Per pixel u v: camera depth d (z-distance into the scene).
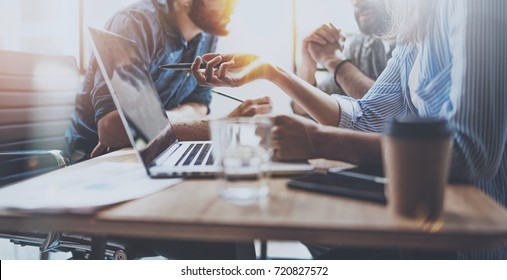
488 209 0.54
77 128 2.01
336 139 0.78
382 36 1.92
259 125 0.63
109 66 0.73
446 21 0.87
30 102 1.58
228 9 2.00
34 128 1.59
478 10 0.73
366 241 0.48
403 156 0.49
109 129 1.90
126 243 1.09
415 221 0.49
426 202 0.49
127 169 0.83
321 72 2.02
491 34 0.71
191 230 0.51
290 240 0.49
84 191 0.65
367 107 1.27
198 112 2.04
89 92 2.02
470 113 0.68
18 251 2.04
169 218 0.52
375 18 1.92
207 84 1.26
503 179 0.90
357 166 0.77
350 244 0.48
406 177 0.49
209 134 1.26
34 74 1.62
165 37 1.98
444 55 0.87
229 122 0.63
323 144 0.79
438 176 0.49
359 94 1.98
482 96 0.69
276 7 2.00
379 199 0.56
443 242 0.47
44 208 0.55
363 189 0.60
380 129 1.26
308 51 2.02
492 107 0.69
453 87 0.74
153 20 1.98
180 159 0.85
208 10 1.99
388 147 0.51
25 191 0.65
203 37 2.01
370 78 1.97
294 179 0.67
